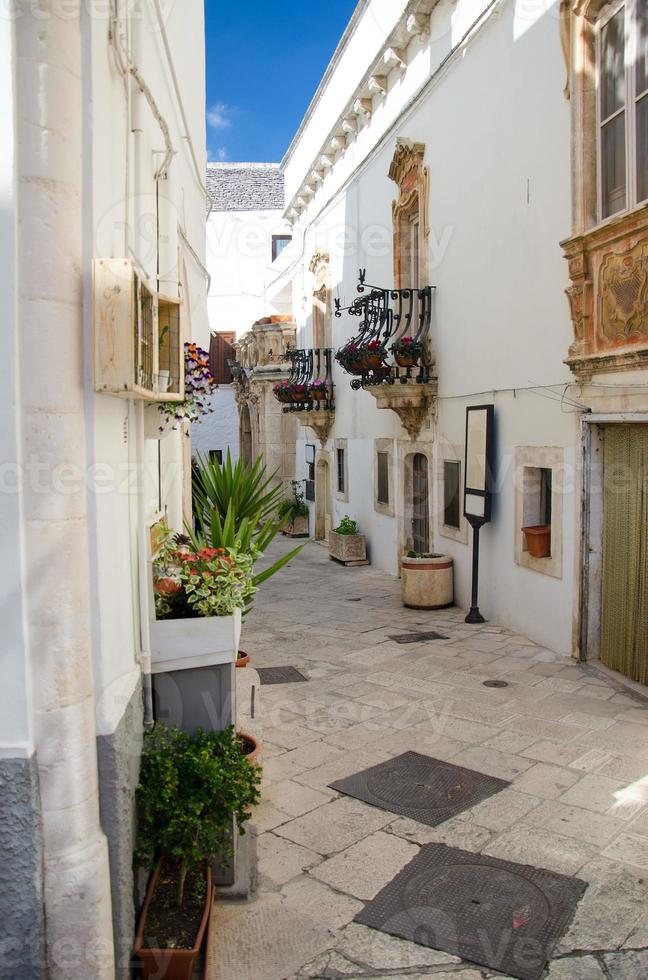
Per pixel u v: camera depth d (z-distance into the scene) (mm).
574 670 7180
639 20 6227
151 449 4660
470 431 9523
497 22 8633
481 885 3701
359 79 13422
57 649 2617
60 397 2600
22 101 2535
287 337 21625
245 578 3867
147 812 3174
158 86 4793
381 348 11203
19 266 2537
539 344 7906
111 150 3113
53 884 2619
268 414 21594
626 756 5172
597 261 6758
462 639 8586
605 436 7090
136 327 2768
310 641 8906
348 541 14836
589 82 6875
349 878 3801
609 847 4016
